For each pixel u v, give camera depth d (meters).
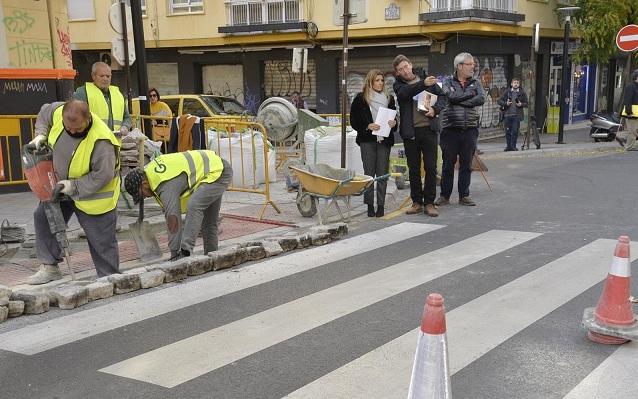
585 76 27.30
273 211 9.01
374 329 4.55
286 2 20.33
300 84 21.69
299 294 5.36
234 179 10.39
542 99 23.09
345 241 7.21
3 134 9.99
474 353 4.10
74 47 23.55
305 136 10.68
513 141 16.84
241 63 22.66
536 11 20.86
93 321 4.83
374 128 8.02
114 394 3.67
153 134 11.06
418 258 6.39
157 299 5.32
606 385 3.66
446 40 18.44
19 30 10.91
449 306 4.97
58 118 5.46
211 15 21.61
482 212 8.69
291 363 4.03
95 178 5.43
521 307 4.92
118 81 24.22
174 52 23.25
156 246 6.59
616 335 4.14
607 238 6.98
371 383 3.73
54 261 5.82
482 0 18.00
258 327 4.64
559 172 12.57
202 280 5.83
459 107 8.84
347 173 8.12
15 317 4.95
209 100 15.66
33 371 3.98
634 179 11.27
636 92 16.23
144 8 22.58
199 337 4.47
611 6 19.08
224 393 3.65
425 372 2.60
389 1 18.45
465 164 9.07
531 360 3.99
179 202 5.99
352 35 19.23
